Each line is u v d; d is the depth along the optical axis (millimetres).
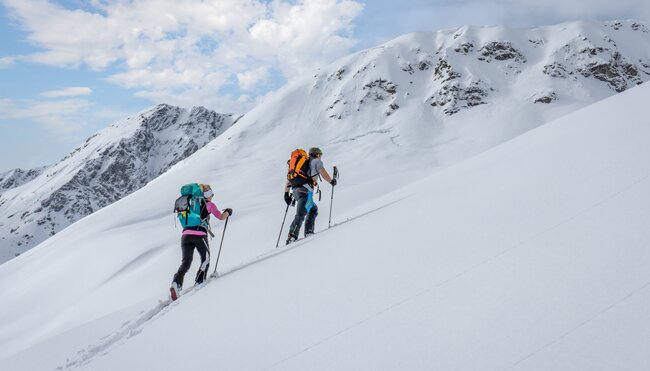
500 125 143625
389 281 3430
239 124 181625
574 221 3230
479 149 132000
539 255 2896
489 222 3949
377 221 6078
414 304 2885
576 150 5359
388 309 2947
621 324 1946
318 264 4824
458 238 3826
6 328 46656
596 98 158500
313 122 169125
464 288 2834
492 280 2805
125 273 48094
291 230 8398
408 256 3859
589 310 2117
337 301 3432
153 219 90250
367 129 159375
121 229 76188
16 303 53812
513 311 2354
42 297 52594
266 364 2854
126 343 4914
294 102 183750
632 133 5020
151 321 5664
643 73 181000
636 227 2742
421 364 2203
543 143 7086
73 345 5570
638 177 3605
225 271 7703
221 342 3598
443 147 138250
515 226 3588
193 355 3576
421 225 4762
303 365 2652
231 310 4418
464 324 2412
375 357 2428
